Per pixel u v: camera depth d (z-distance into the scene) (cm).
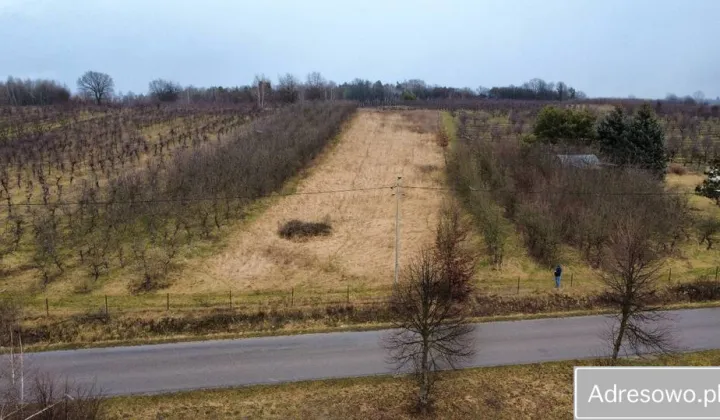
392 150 7719
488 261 3903
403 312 2627
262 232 4350
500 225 4381
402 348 2719
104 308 3116
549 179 4812
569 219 4291
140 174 4906
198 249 3941
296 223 4488
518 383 2530
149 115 9356
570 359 2736
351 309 3234
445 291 2725
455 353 2359
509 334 3009
